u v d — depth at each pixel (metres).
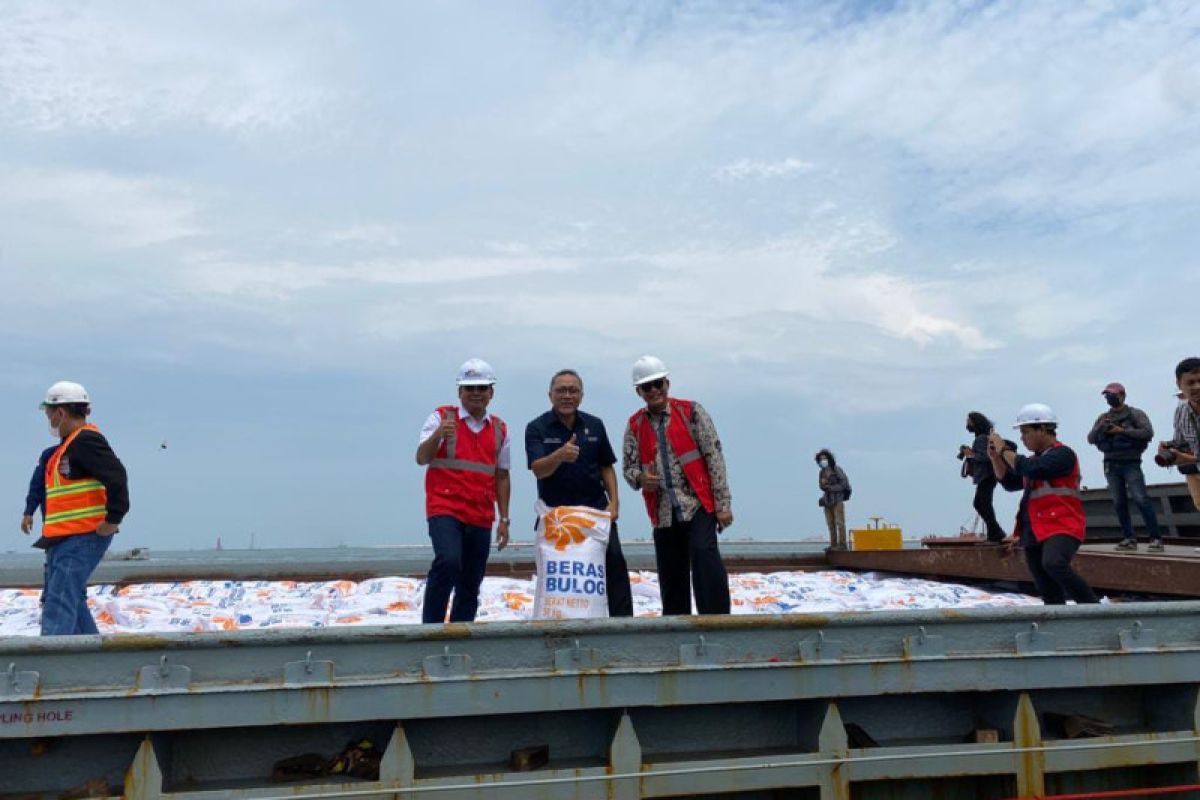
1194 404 6.46
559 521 5.59
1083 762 4.91
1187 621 5.08
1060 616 4.90
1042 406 6.86
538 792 4.34
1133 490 9.77
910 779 4.79
